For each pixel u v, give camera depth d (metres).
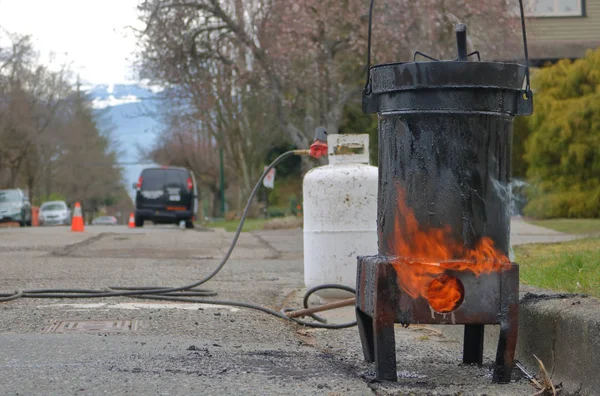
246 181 54.59
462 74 4.52
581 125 27.52
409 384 4.65
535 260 10.11
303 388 4.45
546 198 27.72
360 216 8.17
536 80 29.23
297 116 30.31
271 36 28.38
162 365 4.93
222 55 29.39
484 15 26.17
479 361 5.32
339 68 29.50
